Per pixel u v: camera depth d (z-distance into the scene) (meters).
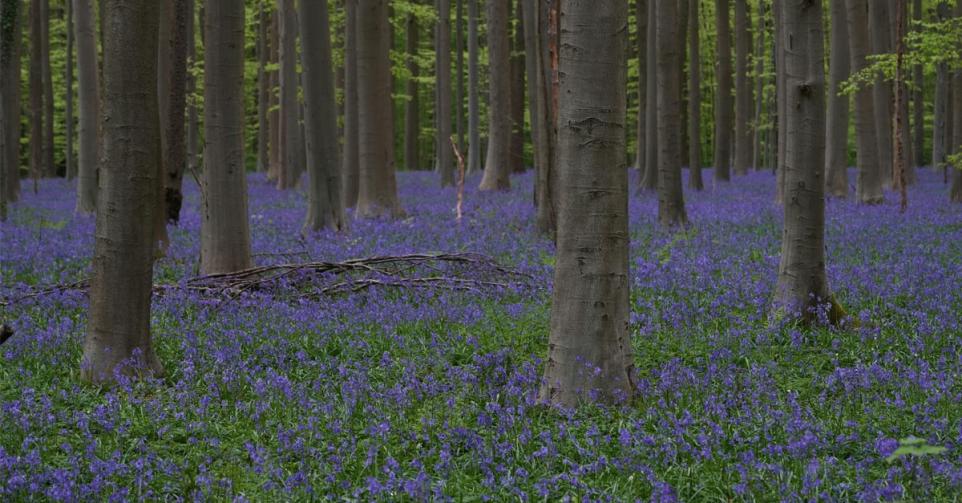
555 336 6.56
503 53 28.58
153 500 4.89
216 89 11.86
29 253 14.24
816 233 9.09
